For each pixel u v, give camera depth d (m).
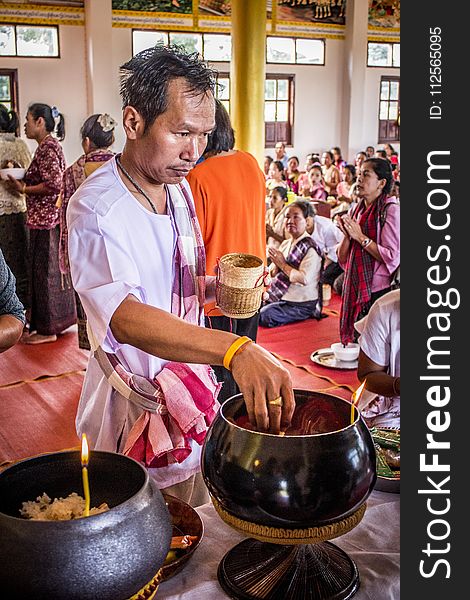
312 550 0.94
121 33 10.30
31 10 9.80
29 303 4.40
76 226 1.23
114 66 10.33
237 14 4.90
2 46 9.81
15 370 3.95
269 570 0.92
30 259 4.34
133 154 1.29
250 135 5.05
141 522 0.77
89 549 0.72
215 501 0.91
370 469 0.88
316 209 6.75
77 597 0.72
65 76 10.17
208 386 1.35
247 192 2.45
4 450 2.99
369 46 12.52
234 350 0.96
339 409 1.00
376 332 1.92
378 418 1.97
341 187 8.20
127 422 1.34
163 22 10.50
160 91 1.18
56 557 0.72
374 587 0.93
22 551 0.72
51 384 3.73
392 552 1.02
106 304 1.12
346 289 3.83
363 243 3.64
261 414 0.92
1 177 4.43
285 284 4.86
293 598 0.89
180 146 1.23
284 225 5.36
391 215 3.61
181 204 1.39
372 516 1.11
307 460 0.84
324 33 12.03
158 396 1.29
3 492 0.85
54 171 4.19
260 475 0.84
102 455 0.91
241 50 4.93
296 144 12.33
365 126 12.82
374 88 12.72
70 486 0.92
